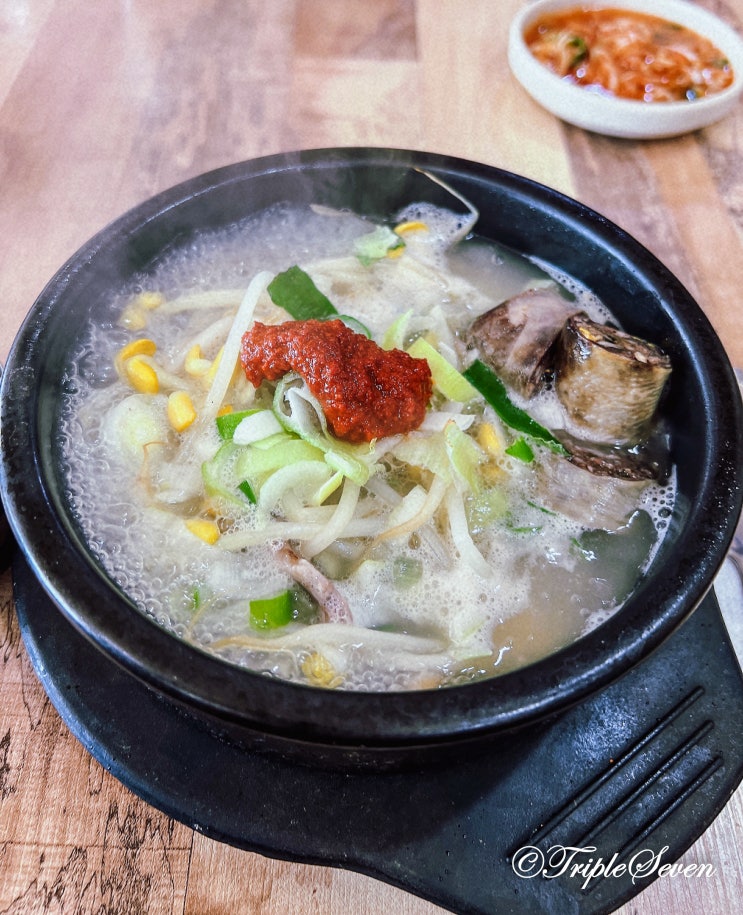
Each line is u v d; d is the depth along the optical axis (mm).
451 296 247
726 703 199
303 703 153
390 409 192
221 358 214
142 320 230
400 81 346
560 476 211
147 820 200
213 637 185
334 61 351
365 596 194
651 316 224
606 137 335
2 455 175
